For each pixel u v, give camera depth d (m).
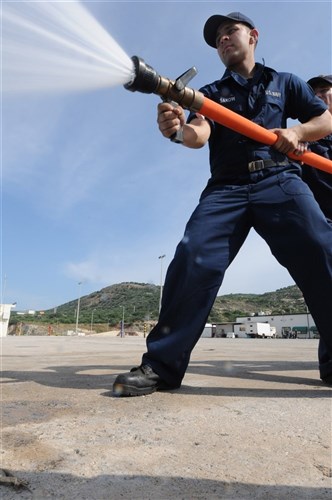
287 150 2.13
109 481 0.94
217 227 2.09
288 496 0.86
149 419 1.51
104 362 3.78
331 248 2.03
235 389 2.14
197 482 0.93
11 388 2.20
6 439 1.27
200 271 2.04
